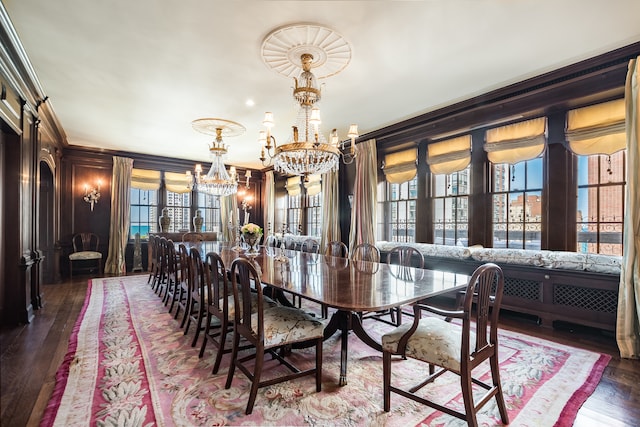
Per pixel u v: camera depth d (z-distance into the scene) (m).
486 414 1.72
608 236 3.01
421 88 3.35
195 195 7.70
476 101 3.58
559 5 2.05
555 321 3.17
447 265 3.86
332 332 2.18
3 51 2.41
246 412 1.71
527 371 2.19
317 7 2.08
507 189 3.74
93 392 1.91
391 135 4.77
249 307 1.91
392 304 1.66
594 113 3.02
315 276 2.40
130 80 3.16
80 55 2.69
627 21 2.21
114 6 2.07
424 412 1.74
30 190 3.52
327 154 2.97
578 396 1.88
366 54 2.65
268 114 3.03
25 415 1.69
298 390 1.95
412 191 4.81
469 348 1.52
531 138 3.43
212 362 2.34
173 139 5.52
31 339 2.76
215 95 3.53
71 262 5.55
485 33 2.37
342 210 5.75
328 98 3.61
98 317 3.38
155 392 1.91
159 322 3.23
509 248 3.70
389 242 4.86
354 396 1.89
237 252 3.97
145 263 6.59
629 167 2.47
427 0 2.01
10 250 3.15
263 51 2.60
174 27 2.29
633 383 2.03
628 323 2.41
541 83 3.07
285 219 8.05
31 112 3.45
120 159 6.45
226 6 2.07
